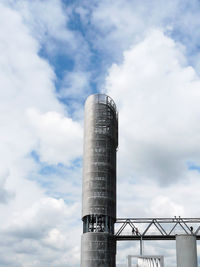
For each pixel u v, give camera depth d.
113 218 76.88
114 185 79.69
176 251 73.44
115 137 84.69
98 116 82.31
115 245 76.62
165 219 77.38
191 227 74.81
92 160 78.56
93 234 72.69
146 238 77.25
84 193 77.25
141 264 73.81
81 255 73.25
